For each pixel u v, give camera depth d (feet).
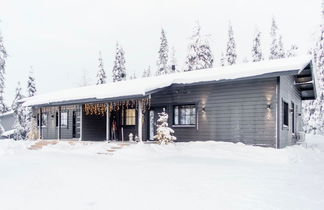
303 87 64.03
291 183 25.77
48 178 27.02
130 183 25.50
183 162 38.42
